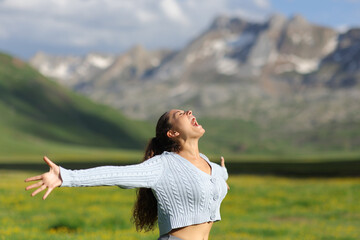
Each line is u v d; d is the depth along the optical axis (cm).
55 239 1275
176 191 549
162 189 550
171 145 585
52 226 1848
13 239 1241
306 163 14438
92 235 1480
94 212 2362
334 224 2384
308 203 3244
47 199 3008
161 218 565
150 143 601
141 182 539
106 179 517
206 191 553
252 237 1798
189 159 580
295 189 4172
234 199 3425
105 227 1925
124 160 17212
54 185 494
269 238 1800
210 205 560
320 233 1984
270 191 3972
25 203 2725
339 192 3859
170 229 555
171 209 553
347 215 2759
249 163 15000
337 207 3069
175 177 551
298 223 2417
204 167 581
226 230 2005
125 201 3083
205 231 570
